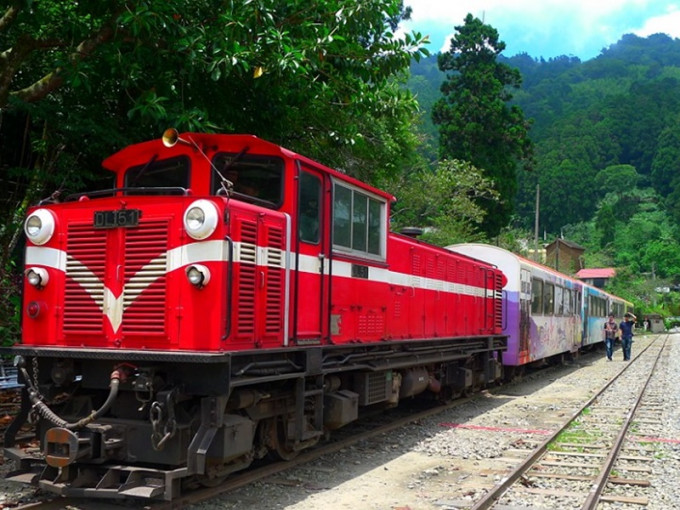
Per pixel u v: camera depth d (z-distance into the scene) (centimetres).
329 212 759
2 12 963
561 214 11019
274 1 871
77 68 859
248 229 615
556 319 2156
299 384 682
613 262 10369
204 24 915
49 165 1053
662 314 7975
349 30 970
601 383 1798
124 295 600
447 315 1206
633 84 15438
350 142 1206
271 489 656
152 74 956
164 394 558
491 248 1695
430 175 2756
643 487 720
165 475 532
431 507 614
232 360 584
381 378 934
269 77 907
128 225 602
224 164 705
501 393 1560
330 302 755
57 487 550
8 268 1066
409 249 1032
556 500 647
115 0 816
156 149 737
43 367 637
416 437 967
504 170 3603
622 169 12450
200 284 568
